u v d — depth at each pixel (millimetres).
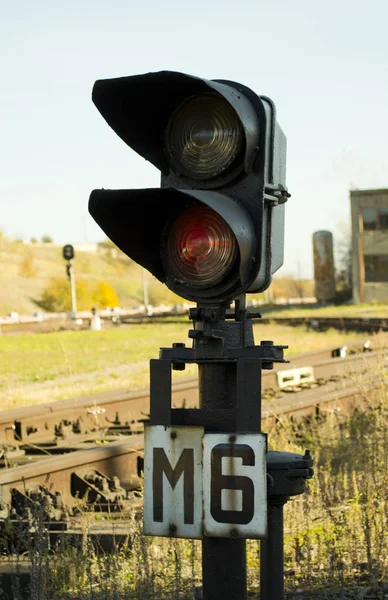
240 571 3924
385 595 5832
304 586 6105
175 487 3904
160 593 5684
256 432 3809
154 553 6273
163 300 128250
